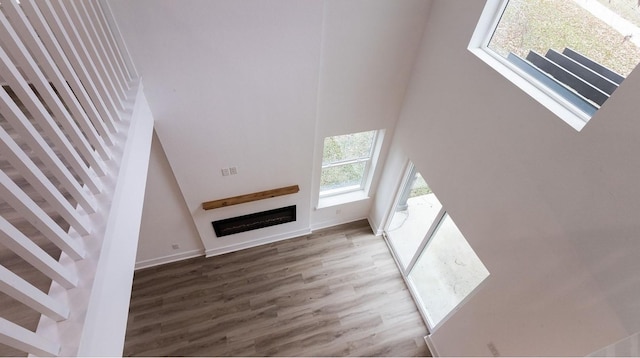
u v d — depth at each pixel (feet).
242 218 14.07
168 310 13.50
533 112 6.42
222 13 7.89
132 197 6.16
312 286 14.52
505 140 7.32
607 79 5.54
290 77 9.74
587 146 5.40
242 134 10.80
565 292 6.26
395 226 15.89
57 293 4.01
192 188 11.93
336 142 13.58
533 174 6.66
